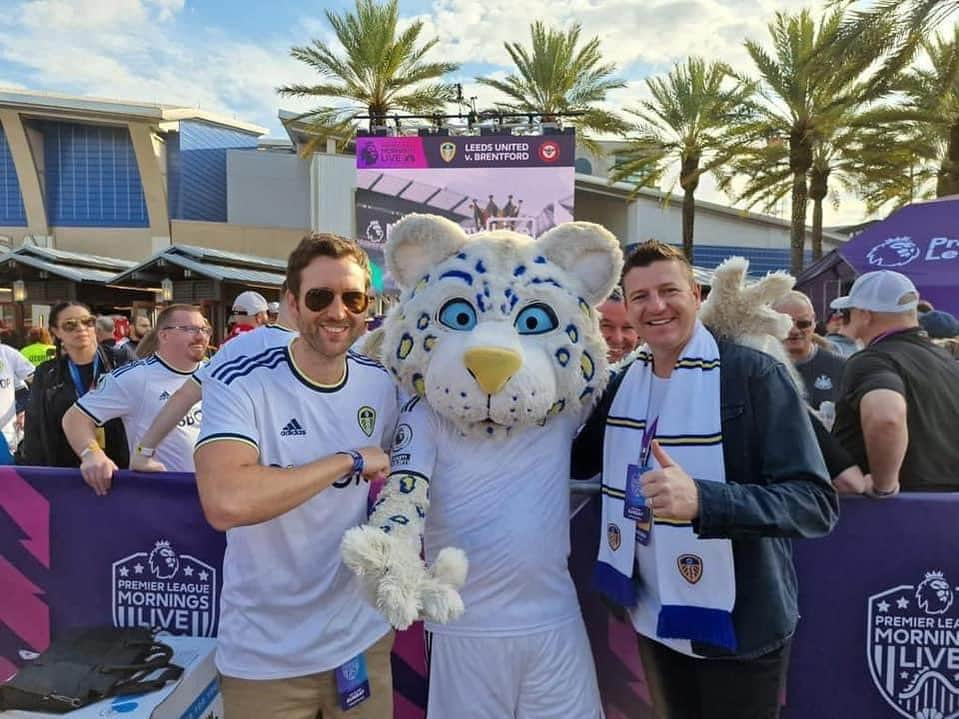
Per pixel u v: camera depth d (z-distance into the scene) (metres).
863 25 10.17
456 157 18.70
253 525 1.82
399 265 2.27
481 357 1.89
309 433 1.88
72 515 2.69
